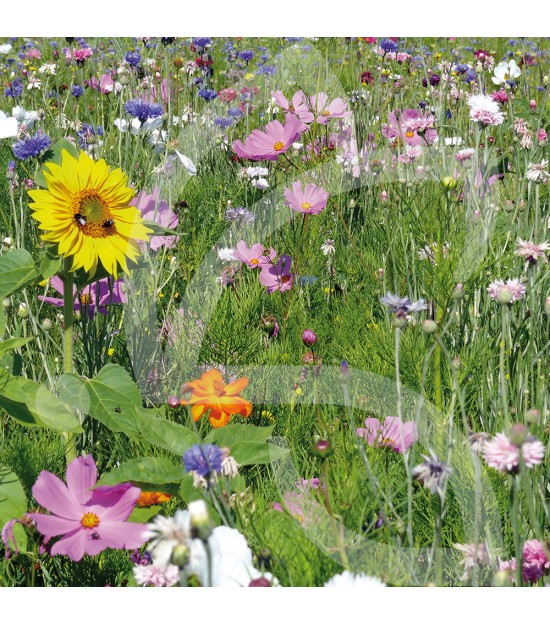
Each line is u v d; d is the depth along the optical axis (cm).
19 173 288
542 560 140
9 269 176
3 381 162
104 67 471
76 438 188
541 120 320
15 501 153
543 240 245
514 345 208
